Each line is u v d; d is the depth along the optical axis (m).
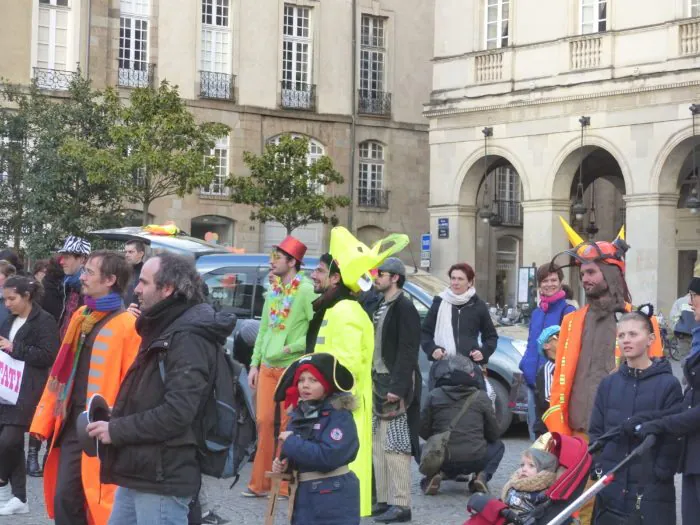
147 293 6.28
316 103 40.06
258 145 38.94
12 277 9.91
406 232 42.12
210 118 37.97
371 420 9.07
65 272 12.36
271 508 6.83
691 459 7.06
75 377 7.57
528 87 32.44
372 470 10.09
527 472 6.52
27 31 34.78
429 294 14.97
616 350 8.34
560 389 8.54
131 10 36.69
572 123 31.45
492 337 11.61
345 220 40.97
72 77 32.00
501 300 45.03
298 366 6.71
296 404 6.87
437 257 35.03
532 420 11.20
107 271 7.54
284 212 32.91
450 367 11.03
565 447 6.54
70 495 7.40
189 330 6.14
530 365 11.16
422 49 42.53
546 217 32.06
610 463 7.23
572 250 8.59
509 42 33.16
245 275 14.57
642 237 29.88
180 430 6.02
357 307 8.50
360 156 41.25
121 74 36.53
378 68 41.72
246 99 38.72
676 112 29.14
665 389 7.13
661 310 29.53
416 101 42.38
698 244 37.16
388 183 41.69
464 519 10.10
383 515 9.95
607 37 30.62
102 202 29.44
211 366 6.21
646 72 29.62
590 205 42.28
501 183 44.88
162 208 37.12
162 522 6.07
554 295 11.15
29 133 29.16
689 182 36.69
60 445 7.61
